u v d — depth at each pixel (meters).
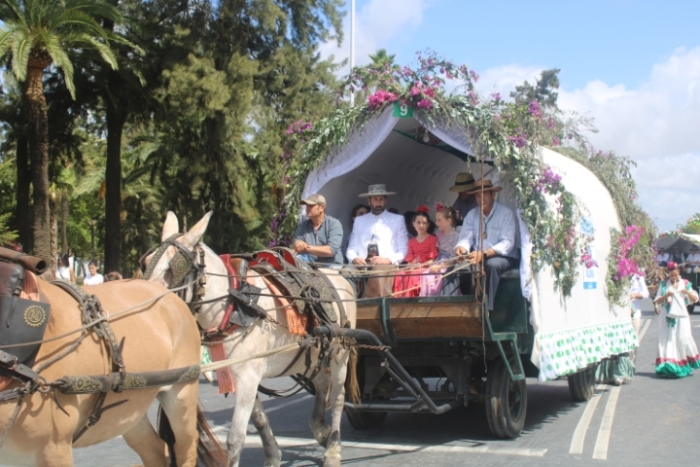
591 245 9.55
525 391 8.38
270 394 6.98
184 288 5.45
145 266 5.71
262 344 6.09
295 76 24.30
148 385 4.39
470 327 7.18
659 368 12.86
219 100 21.20
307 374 6.82
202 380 13.07
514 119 7.69
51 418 3.83
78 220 52.97
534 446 7.61
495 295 7.84
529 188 7.55
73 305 4.15
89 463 7.08
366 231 8.91
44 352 3.85
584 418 9.13
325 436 7.11
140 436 4.99
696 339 18.86
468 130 7.61
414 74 7.96
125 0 22.03
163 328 4.74
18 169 23.06
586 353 8.95
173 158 24.66
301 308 6.41
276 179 9.25
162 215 27.64
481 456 7.18
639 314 13.35
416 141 9.47
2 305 3.68
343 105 8.80
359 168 9.41
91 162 38.75
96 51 19.30
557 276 8.25
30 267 3.85
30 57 16.67
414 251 8.55
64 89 23.16
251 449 7.74
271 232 9.18
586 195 9.60
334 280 7.38
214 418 9.59
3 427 3.63
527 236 7.52
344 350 6.96
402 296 8.16
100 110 24.30
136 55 21.98
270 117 23.89
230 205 25.39
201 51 22.31
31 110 17.22
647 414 9.39
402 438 8.16
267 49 24.14
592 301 9.64
